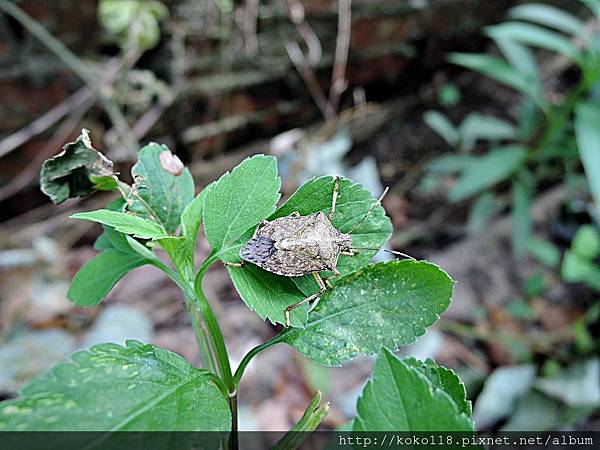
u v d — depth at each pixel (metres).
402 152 0.36
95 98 0.25
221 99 0.29
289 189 0.31
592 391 0.26
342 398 0.25
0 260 0.26
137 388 0.07
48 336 0.25
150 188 0.10
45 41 0.23
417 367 0.08
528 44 0.37
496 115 0.37
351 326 0.08
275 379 0.25
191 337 0.26
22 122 0.25
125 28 0.24
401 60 0.34
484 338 0.29
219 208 0.08
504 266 0.32
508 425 0.25
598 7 0.25
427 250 0.33
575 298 0.31
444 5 0.32
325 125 0.34
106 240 0.10
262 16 0.28
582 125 0.25
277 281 0.08
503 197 0.34
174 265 0.09
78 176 0.09
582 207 0.33
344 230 0.09
